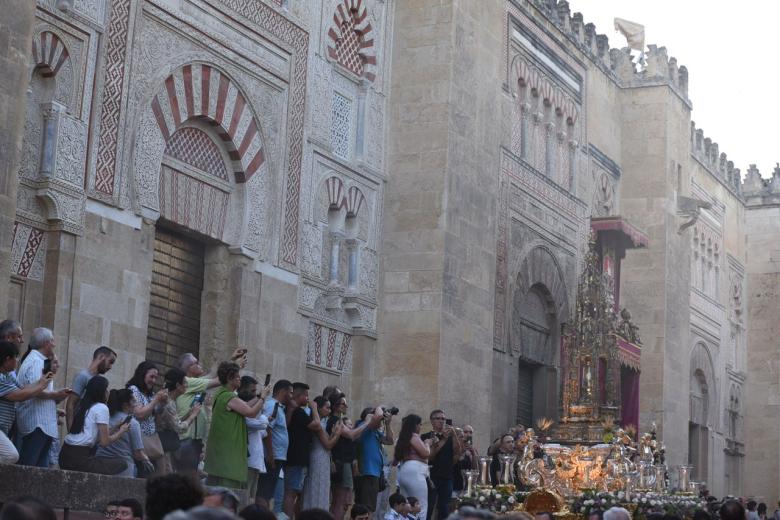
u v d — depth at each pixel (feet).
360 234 76.64
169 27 62.13
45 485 37.40
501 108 92.17
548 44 100.53
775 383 145.89
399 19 80.69
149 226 60.13
